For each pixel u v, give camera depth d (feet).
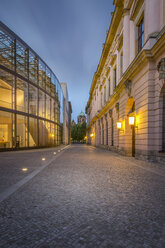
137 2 36.42
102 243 7.06
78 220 9.09
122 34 50.24
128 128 44.65
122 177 19.02
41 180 17.71
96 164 29.22
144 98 32.81
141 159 33.96
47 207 10.81
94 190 14.29
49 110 100.01
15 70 67.31
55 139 111.55
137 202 11.58
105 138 79.20
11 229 8.20
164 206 10.90
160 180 17.60
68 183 16.51
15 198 12.41
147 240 7.28
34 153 54.29
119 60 54.24
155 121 30.76
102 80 91.97
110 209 10.46
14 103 66.49
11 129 65.16
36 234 7.75
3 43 61.31
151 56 30.01
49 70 100.78
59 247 6.78
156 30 30.50
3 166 27.09
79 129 310.45
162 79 27.94
